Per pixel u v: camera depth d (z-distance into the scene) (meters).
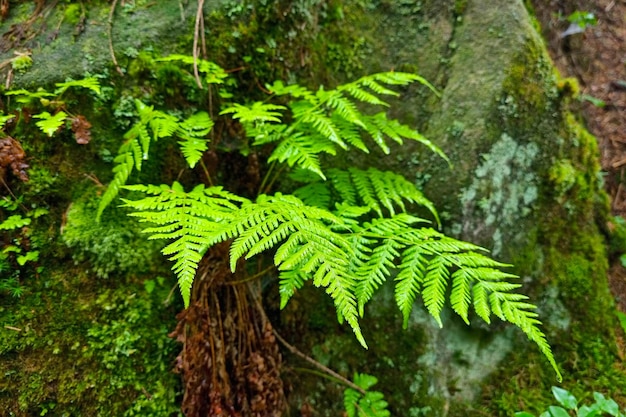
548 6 4.24
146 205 1.67
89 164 2.23
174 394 2.18
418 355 2.78
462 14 2.94
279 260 1.48
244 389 2.25
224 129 2.56
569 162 2.96
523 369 2.79
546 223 2.90
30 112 2.13
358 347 2.79
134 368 2.12
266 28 2.65
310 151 2.11
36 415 1.90
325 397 2.70
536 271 2.86
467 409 2.72
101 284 2.16
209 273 2.21
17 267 2.03
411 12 3.08
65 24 2.36
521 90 2.73
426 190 2.78
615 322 2.94
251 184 2.64
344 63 2.98
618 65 4.28
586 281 2.92
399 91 2.97
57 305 2.05
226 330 2.27
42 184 2.12
